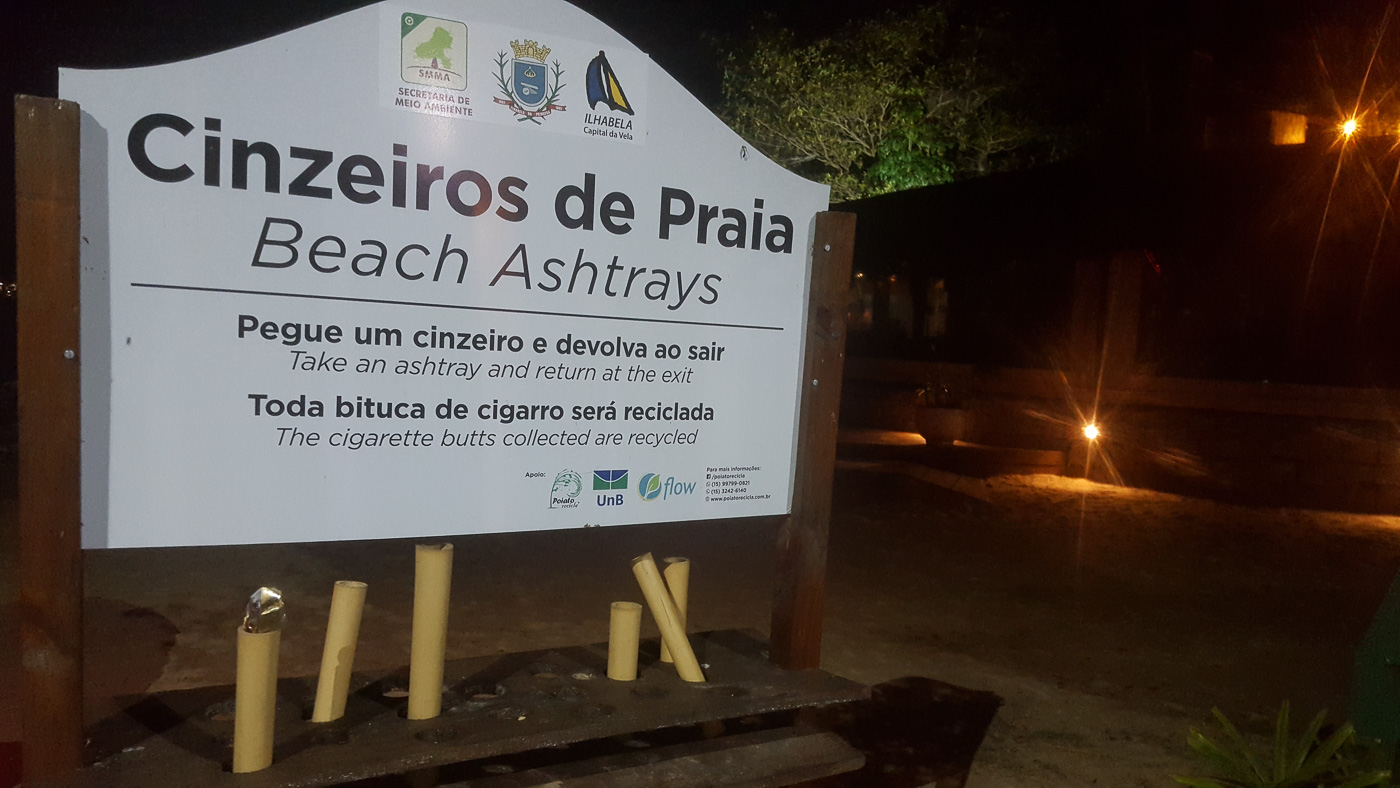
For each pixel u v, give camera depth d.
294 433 2.17
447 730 2.19
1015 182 13.01
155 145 2.00
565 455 2.47
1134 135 15.87
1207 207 10.98
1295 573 7.79
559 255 2.42
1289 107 14.38
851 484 10.98
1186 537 9.05
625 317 2.52
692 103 2.55
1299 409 10.76
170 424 2.05
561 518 2.48
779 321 2.75
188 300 2.05
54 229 1.86
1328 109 14.03
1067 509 10.25
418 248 2.25
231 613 5.27
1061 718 4.49
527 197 2.36
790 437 2.80
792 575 2.78
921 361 15.16
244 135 2.07
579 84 2.40
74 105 1.87
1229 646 5.77
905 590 6.71
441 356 2.30
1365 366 10.47
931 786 3.72
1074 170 12.21
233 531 2.12
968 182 13.73
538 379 2.42
